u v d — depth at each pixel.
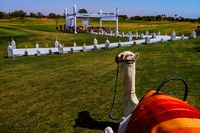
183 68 15.42
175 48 25.30
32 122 8.59
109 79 13.78
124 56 6.20
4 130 8.08
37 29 69.12
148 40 32.09
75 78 14.46
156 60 18.66
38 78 15.16
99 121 8.30
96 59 21.50
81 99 10.52
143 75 14.02
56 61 21.70
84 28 59.72
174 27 80.12
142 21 123.69
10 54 26.02
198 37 38.25
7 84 14.12
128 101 6.24
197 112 3.58
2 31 56.00
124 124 4.47
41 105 10.20
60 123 8.34
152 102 3.96
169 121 3.33
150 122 3.55
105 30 59.69
